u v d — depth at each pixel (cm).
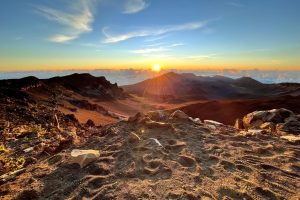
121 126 1072
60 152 820
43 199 510
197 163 682
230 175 607
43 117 3416
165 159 704
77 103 10275
